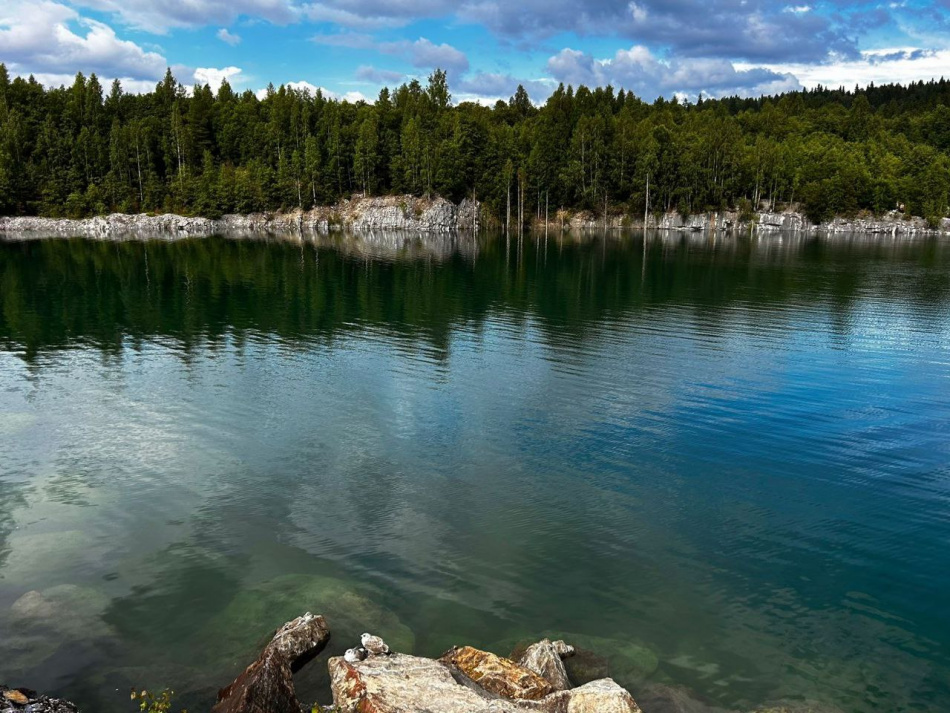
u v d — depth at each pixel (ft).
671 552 62.90
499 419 98.99
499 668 44.21
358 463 83.15
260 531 66.33
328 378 120.26
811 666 47.70
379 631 50.39
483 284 241.35
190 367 127.65
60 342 147.95
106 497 73.87
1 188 614.75
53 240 473.26
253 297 209.97
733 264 311.06
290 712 40.40
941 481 78.33
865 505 72.49
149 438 91.45
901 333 157.58
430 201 643.45
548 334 156.66
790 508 71.82
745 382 116.88
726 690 45.03
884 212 639.76
